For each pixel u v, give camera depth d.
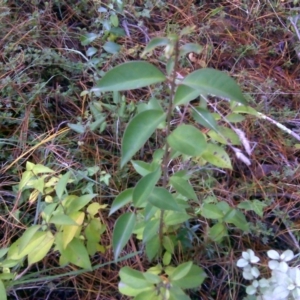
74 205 0.47
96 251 0.54
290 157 0.67
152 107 0.42
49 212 0.46
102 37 0.77
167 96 0.69
